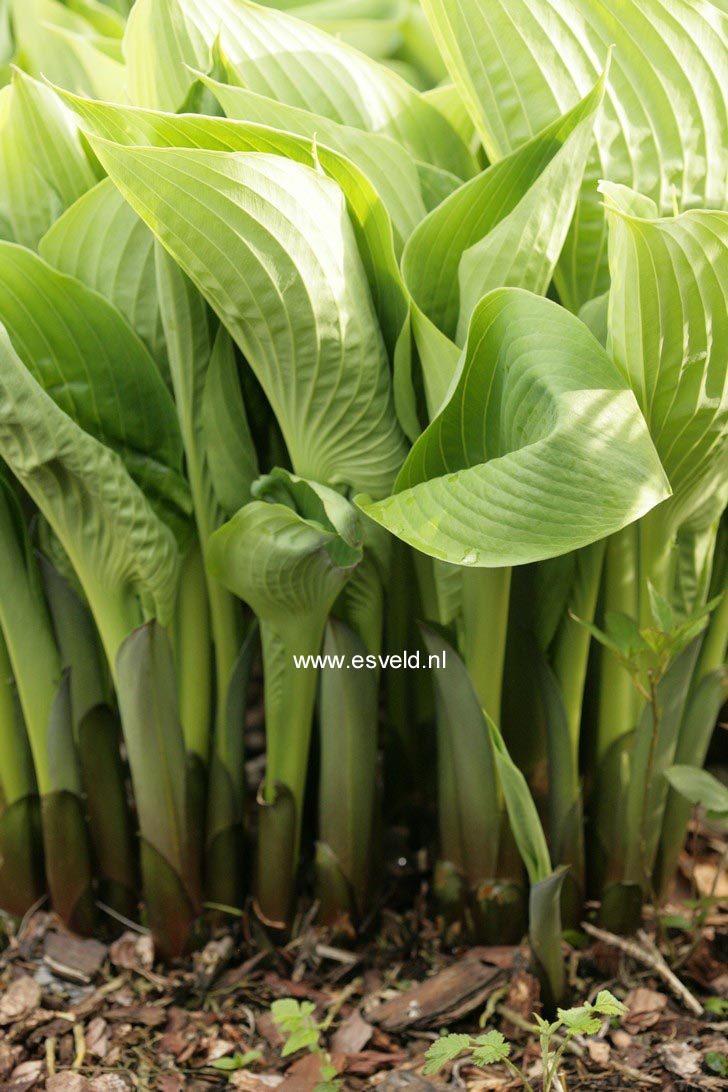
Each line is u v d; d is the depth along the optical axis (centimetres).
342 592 94
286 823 98
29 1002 96
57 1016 96
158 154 78
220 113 88
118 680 94
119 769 101
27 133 90
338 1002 96
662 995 95
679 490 87
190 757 100
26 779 102
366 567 93
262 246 81
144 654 93
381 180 89
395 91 93
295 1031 87
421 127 94
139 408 92
